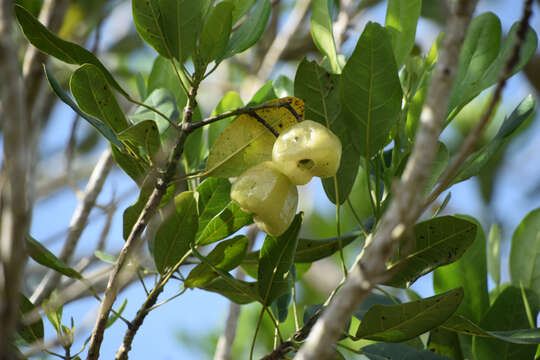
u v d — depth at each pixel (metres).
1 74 1.55
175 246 1.71
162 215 1.72
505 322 1.78
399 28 1.77
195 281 1.71
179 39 1.71
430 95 1.57
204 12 1.73
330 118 1.73
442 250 1.70
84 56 1.70
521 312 1.78
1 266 1.56
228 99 1.82
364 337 1.69
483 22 1.74
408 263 1.71
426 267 1.71
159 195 1.68
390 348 1.73
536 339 1.70
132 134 1.68
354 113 1.71
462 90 1.73
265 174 1.68
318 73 1.72
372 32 1.70
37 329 1.71
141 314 1.70
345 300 1.56
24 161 1.56
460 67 1.73
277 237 1.71
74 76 1.69
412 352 1.73
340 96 1.71
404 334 1.68
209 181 1.74
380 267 1.56
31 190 1.85
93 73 1.69
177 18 1.71
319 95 1.72
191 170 1.78
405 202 1.56
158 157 1.69
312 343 1.56
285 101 1.69
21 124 1.55
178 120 1.77
